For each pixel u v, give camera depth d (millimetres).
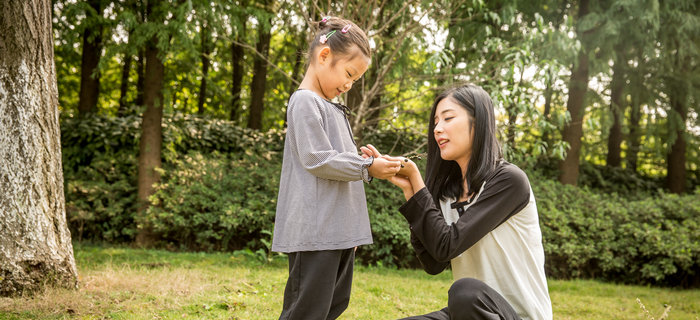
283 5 6258
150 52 6742
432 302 4055
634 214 6590
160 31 6016
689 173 11086
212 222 6211
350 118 5406
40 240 3355
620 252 6242
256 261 5406
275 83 11289
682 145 9766
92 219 6785
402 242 5891
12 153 3297
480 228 1528
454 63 6555
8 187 3277
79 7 5980
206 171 6891
